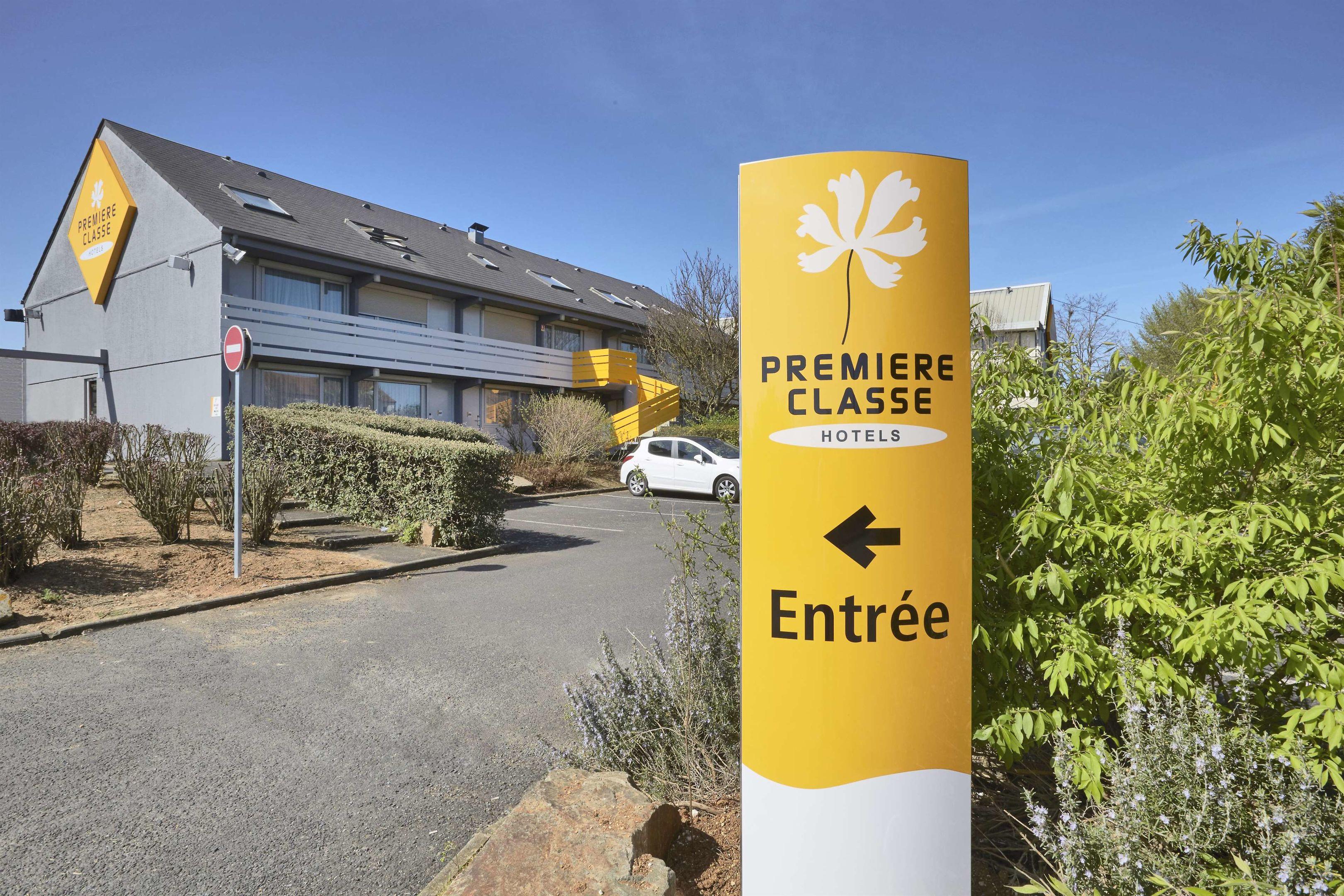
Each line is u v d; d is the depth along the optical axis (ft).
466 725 13.84
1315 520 8.07
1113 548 8.75
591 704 10.89
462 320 81.82
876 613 7.08
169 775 11.62
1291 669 7.59
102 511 33.35
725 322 90.12
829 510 7.13
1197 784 6.89
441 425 50.52
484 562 31.12
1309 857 6.45
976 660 9.02
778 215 7.30
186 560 26.00
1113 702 8.82
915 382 7.12
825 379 7.15
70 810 10.48
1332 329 7.50
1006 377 10.37
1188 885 6.59
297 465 39.45
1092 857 7.19
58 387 77.51
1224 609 7.44
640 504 54.49
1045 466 9.06
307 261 63.41
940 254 7.20
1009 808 9.30
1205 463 8.80
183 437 38.88
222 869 9.12
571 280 108.88
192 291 59.93
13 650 17.56
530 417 70.18
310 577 25.75
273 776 11.66
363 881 8.91
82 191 72.54
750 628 7.45
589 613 22.38
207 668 16.83
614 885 6.97
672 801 9.89
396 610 22.53
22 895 8.54
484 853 7.63
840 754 7.11
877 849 7.12
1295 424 7.68
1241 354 7.89
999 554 9.23
